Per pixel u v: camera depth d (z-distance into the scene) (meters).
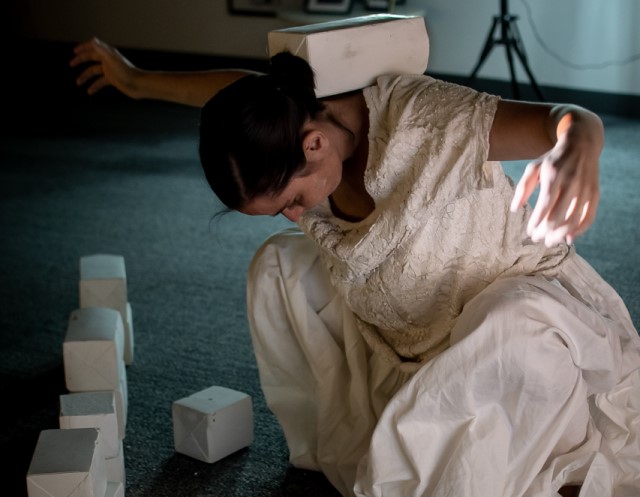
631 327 1.73
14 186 4.32
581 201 1.19
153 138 5.11
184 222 3.70
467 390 1.48
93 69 2.00
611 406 1.72
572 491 1.67
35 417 2.25
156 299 2.94
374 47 1.57
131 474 1.96
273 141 1.38
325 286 1.87
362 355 1.85
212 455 1.98
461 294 1.63
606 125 4.95
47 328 2.78
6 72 6.74
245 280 3.07
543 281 1.58
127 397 2.26
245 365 2.46
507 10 4.90
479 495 1.50
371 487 1.56
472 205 1.56
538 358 1.46
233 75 1.82
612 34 5.05
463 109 1.43
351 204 1.64
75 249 3.45
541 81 5.30
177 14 6.21
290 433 1.94
